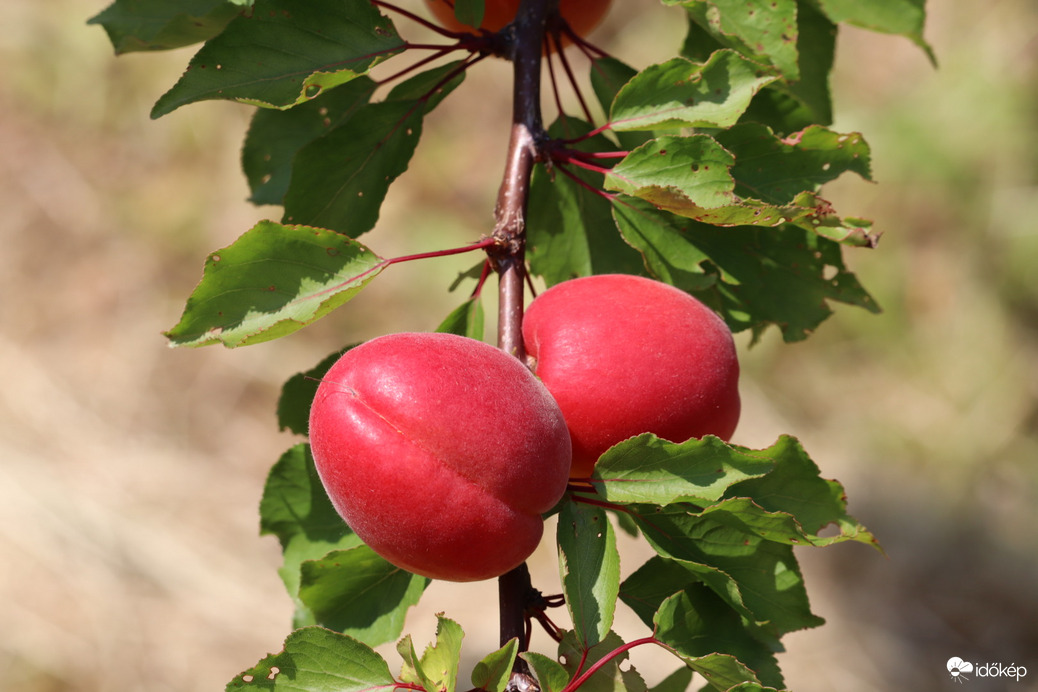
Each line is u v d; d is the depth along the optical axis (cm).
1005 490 187
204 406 198
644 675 152
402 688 75
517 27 81
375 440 74
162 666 160
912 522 184
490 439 74
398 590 79
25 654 159
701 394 77
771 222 77
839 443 194
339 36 78
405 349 75
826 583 178
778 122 82
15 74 236
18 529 174
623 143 83
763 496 77
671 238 81
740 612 76
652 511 77
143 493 183
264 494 81
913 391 200
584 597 75
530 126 80
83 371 201
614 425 77
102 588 168
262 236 75
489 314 185
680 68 78
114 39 82
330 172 81
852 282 81
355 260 76
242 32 77
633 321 77
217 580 172
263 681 75
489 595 172
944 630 170
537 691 75
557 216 83
